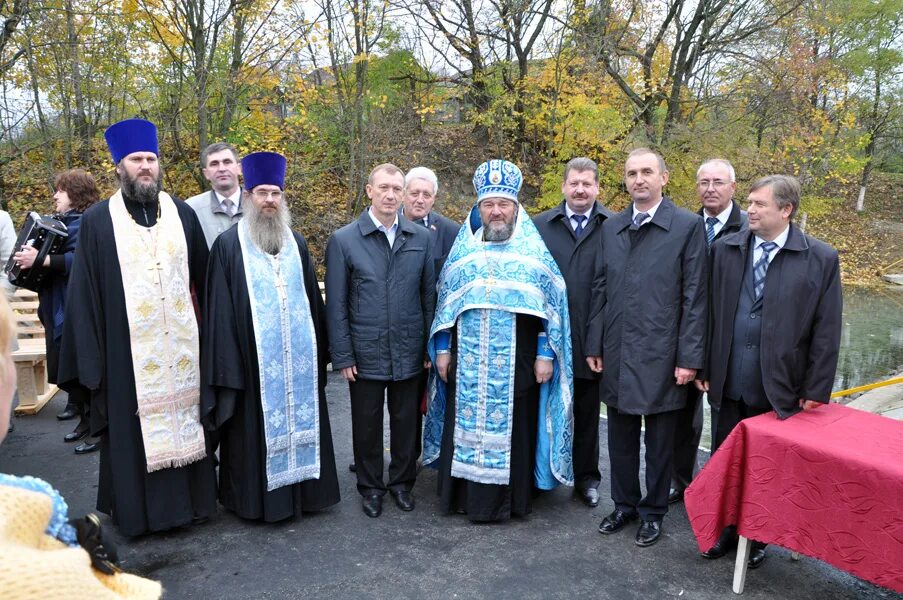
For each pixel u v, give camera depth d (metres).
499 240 3.71
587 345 3.73
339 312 3.69
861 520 2.61
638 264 3.47
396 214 3.78
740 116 12.76
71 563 0.71
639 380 3.43
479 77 12.73
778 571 3.27
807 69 12.98
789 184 3.11
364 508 3.86
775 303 3.15
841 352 10.27
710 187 4.13
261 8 10.01
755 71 13.23
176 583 3.10
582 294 3.98
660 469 3.49
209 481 3.62
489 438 3.66
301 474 3.67
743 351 3.32
